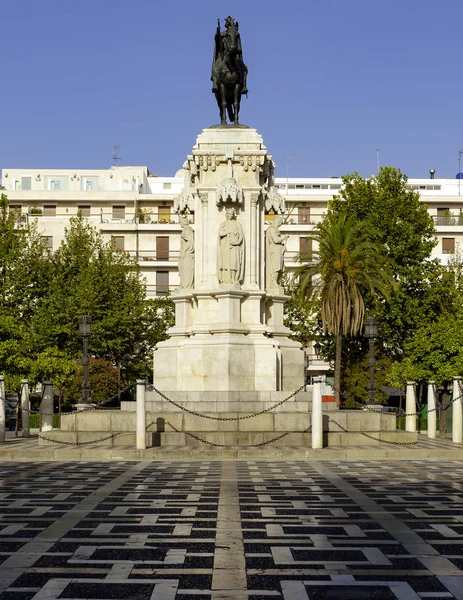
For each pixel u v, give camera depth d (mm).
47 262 60281
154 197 85562
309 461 24062
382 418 28094
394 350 59562
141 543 11445
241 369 28250
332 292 51469
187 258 30328
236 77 30969
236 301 29062
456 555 10734
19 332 42531
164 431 26734
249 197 29938
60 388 42750
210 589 8938
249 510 14422
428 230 59875
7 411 53375
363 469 21750
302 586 9078
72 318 57719
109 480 19031
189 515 13859
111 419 27531
